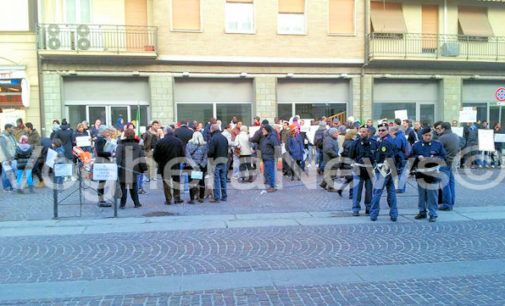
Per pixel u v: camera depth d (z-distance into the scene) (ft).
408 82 64.08
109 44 54.80
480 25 65.00
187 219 26.99
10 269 18.16
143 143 39.86
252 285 16.24
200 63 56.80
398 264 18.57
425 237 22.85
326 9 59.36
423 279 16.80
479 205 31.32
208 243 21.85
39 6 53.31
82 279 16.97
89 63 54.44
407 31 62.44
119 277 17.17
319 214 28.58
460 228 24.79
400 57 59.36
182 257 19.66
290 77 59.41
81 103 55.42
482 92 66.59
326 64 59.93
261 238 22.76
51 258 19.61
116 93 56.24
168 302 14.73
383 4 62.39
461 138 49.14
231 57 57.06
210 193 33.60
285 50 58.59
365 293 15.44
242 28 57.93
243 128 39.88
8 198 34.12
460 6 65.05
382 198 34.63
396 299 14.90
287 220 26.91
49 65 53.57
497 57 63.41
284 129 43.65
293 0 58.95
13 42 53.06
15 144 37.42
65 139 43.73
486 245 21.33
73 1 55.01
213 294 15.42
